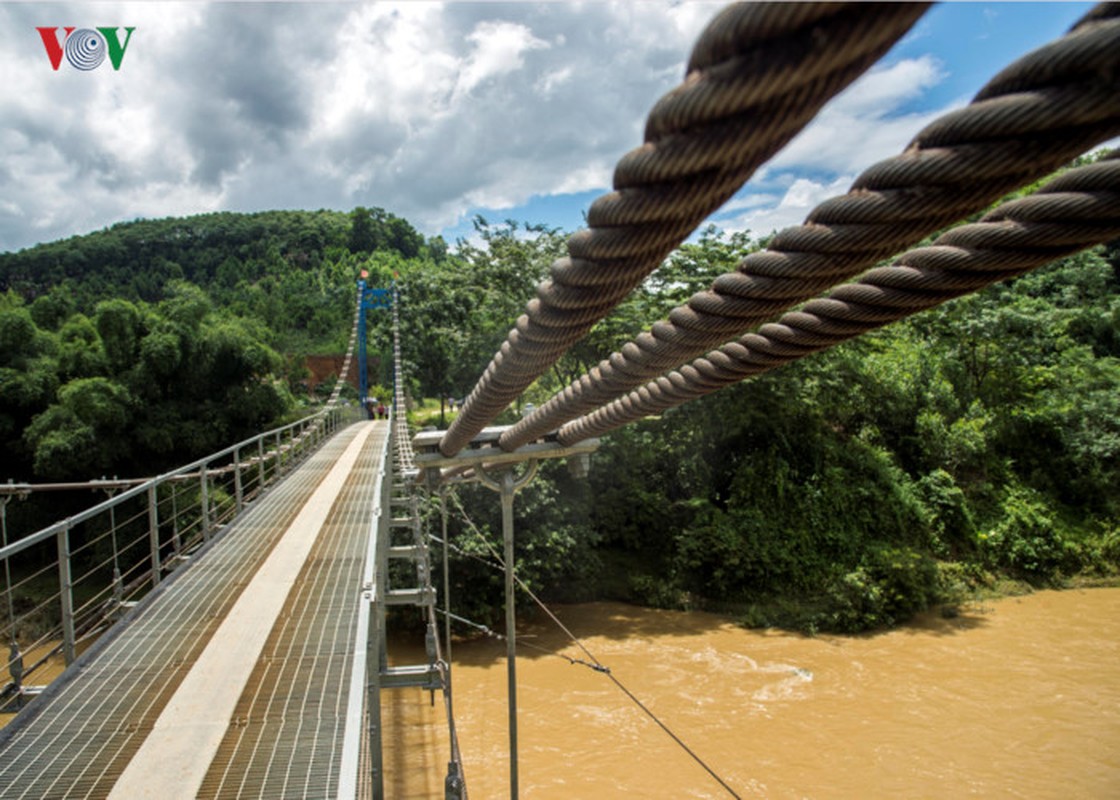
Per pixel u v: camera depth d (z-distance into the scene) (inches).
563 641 636.1
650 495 797.2
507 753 438.6
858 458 783.7
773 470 739.4
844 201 35.2
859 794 400.8
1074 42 26.0
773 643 626.5
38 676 509.7
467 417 114.0
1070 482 863.7
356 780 109.6
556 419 100.5
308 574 243.8
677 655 601.0
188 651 174.4
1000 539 785.6
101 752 128.6
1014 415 898.7
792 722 483.2
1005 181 32.2
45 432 889.5
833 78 26.2
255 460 430.9
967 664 574.9
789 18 22.9
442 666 298.0
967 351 937.5
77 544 967.0
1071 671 557.3
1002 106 28.4
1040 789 402.6
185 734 134.3
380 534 302.5
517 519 674.2
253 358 1075.3
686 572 741.9
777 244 40.4
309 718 140.3
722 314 45.6
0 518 405.7
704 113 26.6
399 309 1347.2
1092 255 1099.3
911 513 768.9
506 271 933.8
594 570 721.0
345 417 1186.0
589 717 490.0
